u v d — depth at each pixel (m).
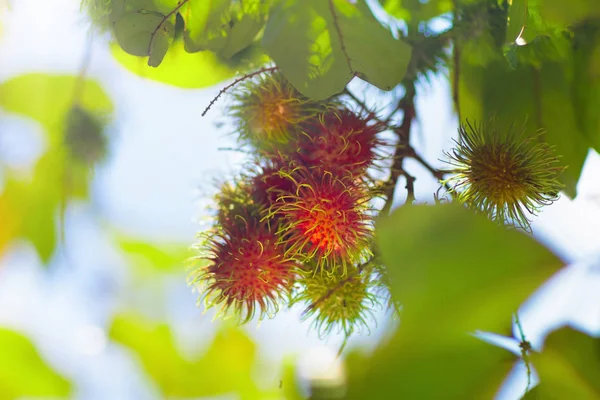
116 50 0.87
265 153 0.84
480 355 0.63
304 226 0.82
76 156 1.02
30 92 1.03
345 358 0.63
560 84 0.83
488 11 0.83
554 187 0.81
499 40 0.83
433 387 0.62
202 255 0.87
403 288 0.59
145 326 1.03
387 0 0.86
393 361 0.62
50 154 1.05
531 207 0.81
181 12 0.80
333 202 0.81
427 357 0.62
